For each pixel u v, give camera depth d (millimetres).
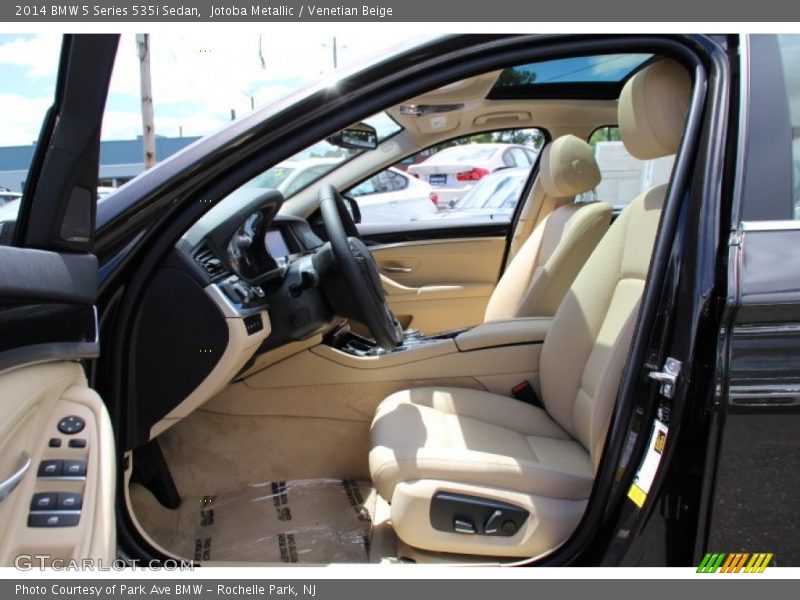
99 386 1133
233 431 1700
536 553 1163
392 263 3035
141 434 1276
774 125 962
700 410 918
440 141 2760
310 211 2688
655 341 1026
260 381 1686
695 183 1014
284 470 1727
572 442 1497
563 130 2736
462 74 1146
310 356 1688
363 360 1699
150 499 1567
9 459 700
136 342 1235
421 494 1184
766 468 903
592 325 1477
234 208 1398
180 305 1262
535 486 1196
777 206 924
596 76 2410
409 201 3438
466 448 1332
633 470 1024
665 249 1050
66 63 758
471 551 1188
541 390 1659
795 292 878
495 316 2318
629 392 1057
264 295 1521
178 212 1155
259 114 1148
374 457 1285
